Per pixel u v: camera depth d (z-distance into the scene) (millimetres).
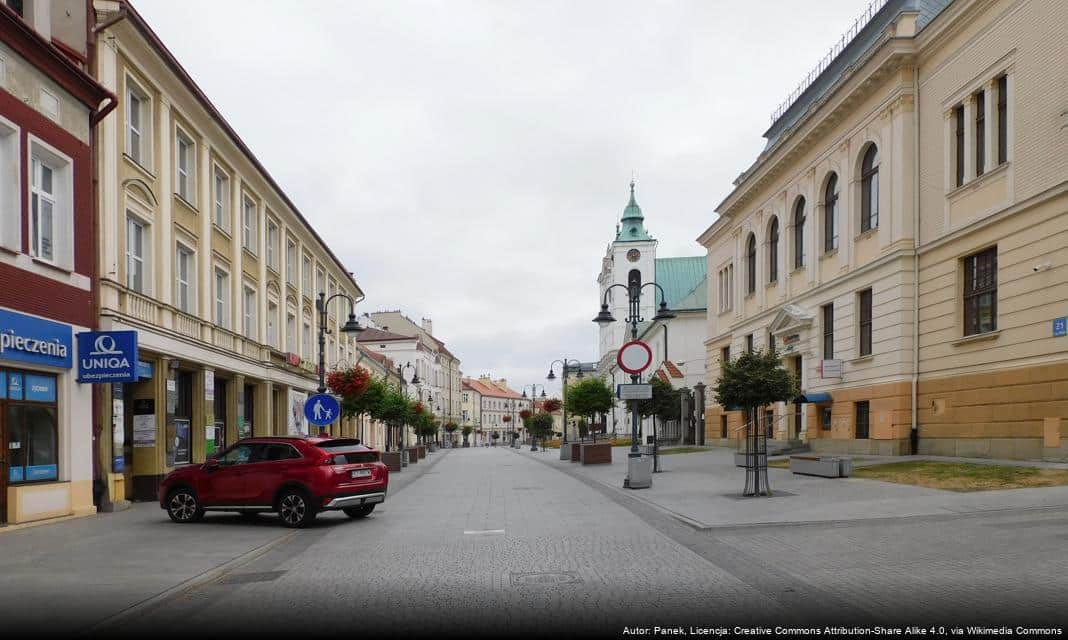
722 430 45000
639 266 97750
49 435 14906
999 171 21109
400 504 17594
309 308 39375
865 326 28188
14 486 13672
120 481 17297
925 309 24578
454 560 9422
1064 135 18719
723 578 8008
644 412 50219
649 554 9680
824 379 30906
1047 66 19312
